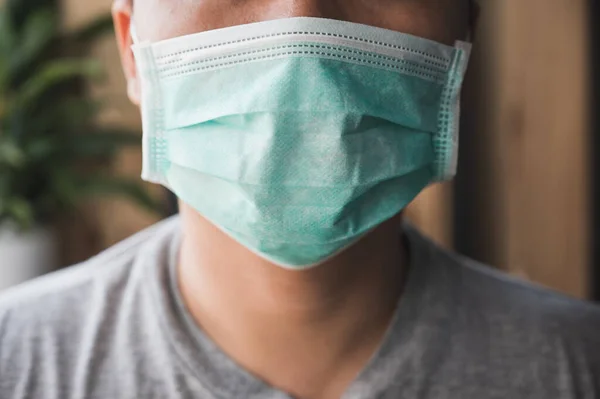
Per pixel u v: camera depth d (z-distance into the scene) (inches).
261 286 27.7
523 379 29.2
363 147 26.7
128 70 31.6
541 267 65.1
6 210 85.9
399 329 29.1
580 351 30.3
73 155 90.5
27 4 94.2
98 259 33.9
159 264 30.5
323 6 26.3
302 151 26.0
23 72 92.2
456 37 29.4
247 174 26.0
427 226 64.6
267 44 26.3
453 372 28.8
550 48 63.3
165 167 29.4
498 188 64.3
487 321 30.2
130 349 28.7
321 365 28.5
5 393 28.5
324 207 25.9
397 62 27.4
